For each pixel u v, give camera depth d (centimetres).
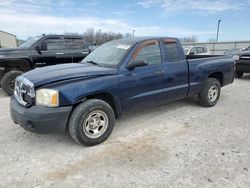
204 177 288
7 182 282
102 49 479
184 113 525
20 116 342
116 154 346
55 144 379
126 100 407
